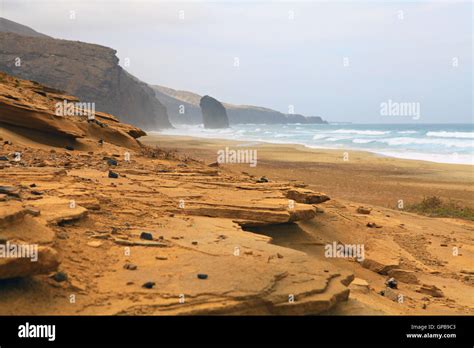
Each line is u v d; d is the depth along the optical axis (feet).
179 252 29.58
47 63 399.03
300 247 44.52
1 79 93.25
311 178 117.50
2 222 23.20
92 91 396.57
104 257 27.53
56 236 27.50
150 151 89.66
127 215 36.94
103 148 79.05
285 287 25.16
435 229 65.67
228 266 27.02
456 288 41.52
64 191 37.70
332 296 25.35
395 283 39.45
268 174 119.55
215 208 42.60
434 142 252.21
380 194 99.25
